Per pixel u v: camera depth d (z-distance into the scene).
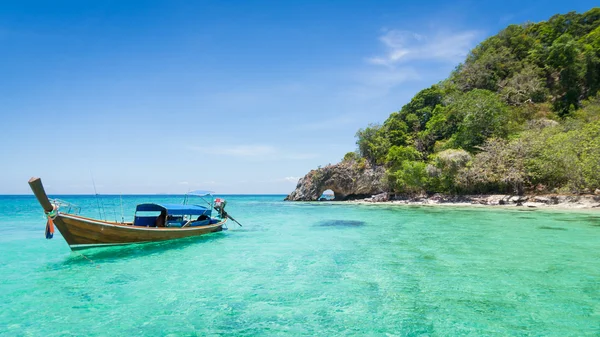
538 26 75.50
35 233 21.89
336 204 59.00
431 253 14.30
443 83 78.12
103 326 7.36
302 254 14.55
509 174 39.53
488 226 22.44
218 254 14.70
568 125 44.38
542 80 63.56
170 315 7.92
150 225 17.94
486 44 78.62
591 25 68.69
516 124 52.00
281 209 48.62
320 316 7.73
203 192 21.70
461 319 7.42
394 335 6.68
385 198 57.72
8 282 10.64
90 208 51.72
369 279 10.58
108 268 12.38
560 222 23.66
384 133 67.94
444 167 47.19
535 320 7.30
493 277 10.55
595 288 9.38
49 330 7.18
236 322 7.47
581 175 34.09
